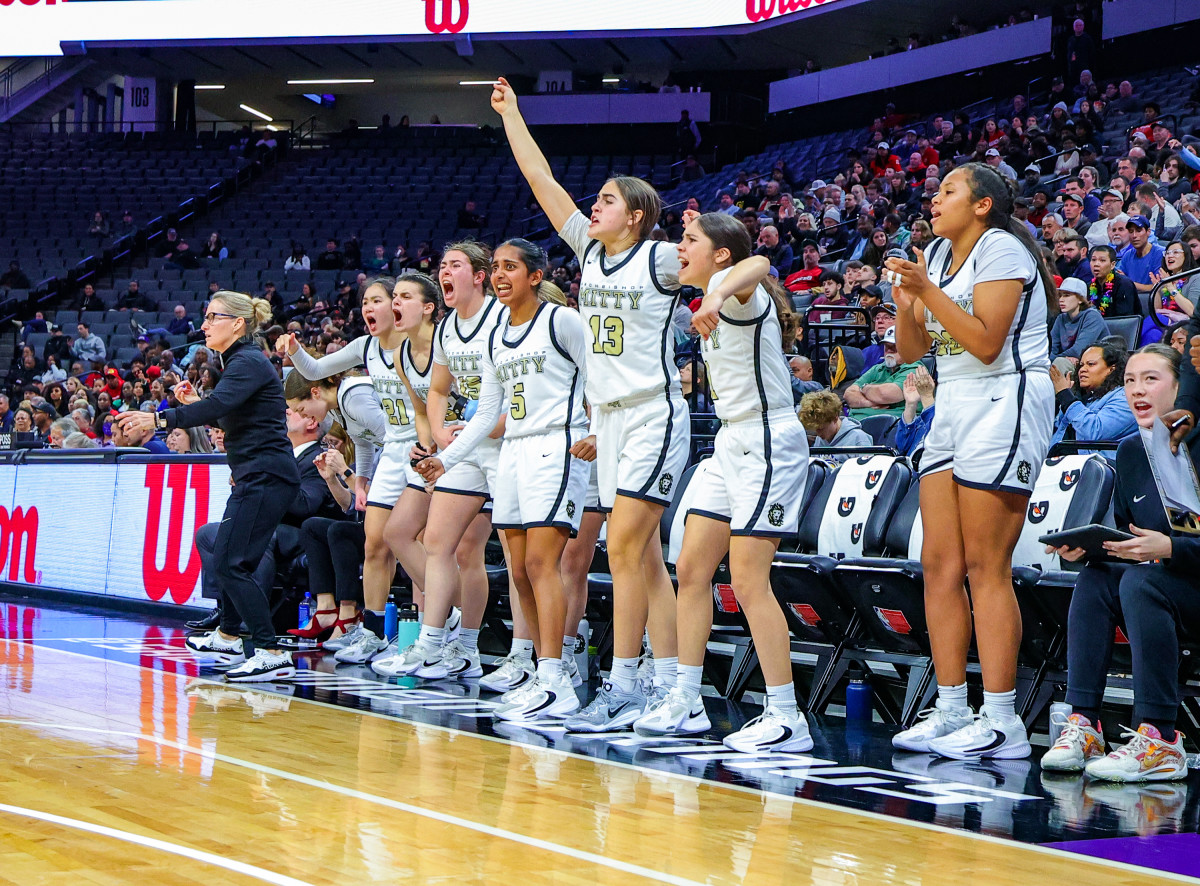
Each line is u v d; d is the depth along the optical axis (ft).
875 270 31.94
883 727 13.38
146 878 6.84
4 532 29.01
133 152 73.77
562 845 7.80
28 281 63.05
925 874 7.34
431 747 11.35
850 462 15.35
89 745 10.84
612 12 61.72
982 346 11.11
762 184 51.11
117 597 25.18
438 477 14.20
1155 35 47.93
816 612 14.14
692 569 12.19
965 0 56.80
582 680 16.25
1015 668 11.78
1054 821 8.92
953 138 46.93
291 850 7.50
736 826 8.48
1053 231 30.60
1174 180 33.17
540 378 13.96
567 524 13.79
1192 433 10.75
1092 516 12.68
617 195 12.62
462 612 16.81
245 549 15.84
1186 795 10.00
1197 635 10.98
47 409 38.65
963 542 11.75
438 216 65.26
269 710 13.30
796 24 61.21
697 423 20.16
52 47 69.00
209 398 15.20
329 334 40.83
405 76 77.56
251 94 83.76
